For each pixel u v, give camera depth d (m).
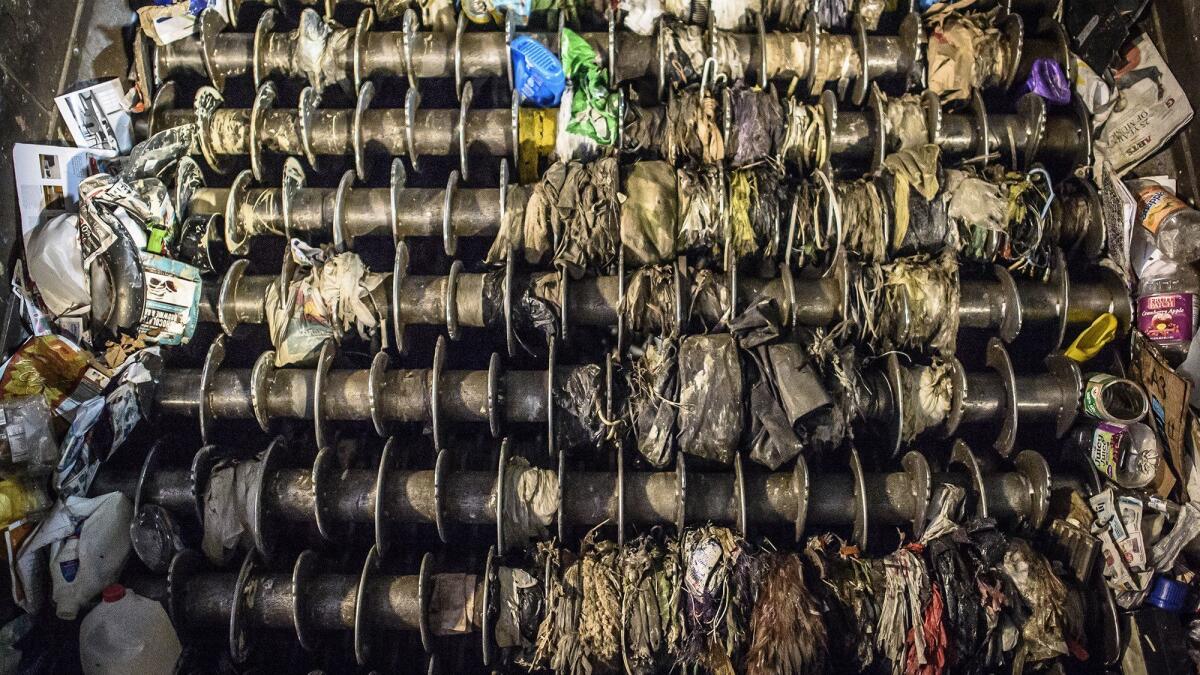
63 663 4.78
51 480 4.81
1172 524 5.02
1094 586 4.86
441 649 5.05
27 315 4.99
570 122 5.06
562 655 4.56
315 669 4.96
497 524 4.81
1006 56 5.28
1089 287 5.17
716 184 4.99
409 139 5.18
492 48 5.27
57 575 4.70
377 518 4.69
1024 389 5.00
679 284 4.86
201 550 4.98
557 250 4.99
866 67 5.21
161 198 5.09
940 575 4.62
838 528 5.15
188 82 5.61
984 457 5.18
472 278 5.01
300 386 4.95
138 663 4.63
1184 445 5.06
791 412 4.67
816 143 5.11
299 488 4.82
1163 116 5.44
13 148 4.99
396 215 5.09
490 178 5.56
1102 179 5.30
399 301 4.93
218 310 5.08
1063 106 5.38
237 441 5.36
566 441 4.91
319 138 5.25
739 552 4.63
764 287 4.97
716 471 4.97
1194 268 5.22
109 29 5.54
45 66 5.17
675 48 5.18
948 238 5.05
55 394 4.91
